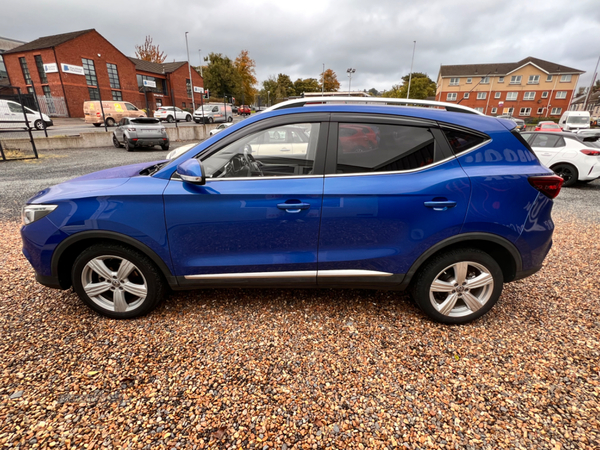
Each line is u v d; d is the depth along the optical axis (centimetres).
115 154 1412
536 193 234
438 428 180
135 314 266
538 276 357
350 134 238
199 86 5050
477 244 257
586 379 212
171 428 178
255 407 192
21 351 233
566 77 5303
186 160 233
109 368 219
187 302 294
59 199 241
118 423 181
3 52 3238
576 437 174
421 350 239
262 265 249
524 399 198
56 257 247
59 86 3141
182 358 229
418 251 242
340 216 235
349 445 170
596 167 838
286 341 248
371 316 279
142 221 238
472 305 259
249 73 6906
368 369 221
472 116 245
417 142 237
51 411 187
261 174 244
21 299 299
